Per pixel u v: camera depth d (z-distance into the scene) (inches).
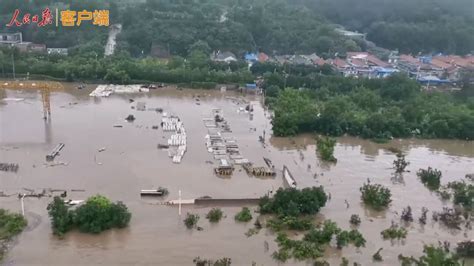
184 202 2827.3
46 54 5738.2
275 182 3198.8
